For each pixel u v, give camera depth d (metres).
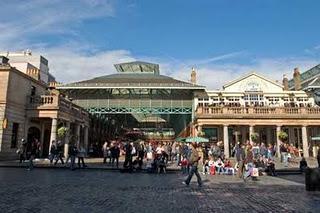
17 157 28.88
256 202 9.56
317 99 41.41
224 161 22.59
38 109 30.45
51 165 22.77
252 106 37.66
